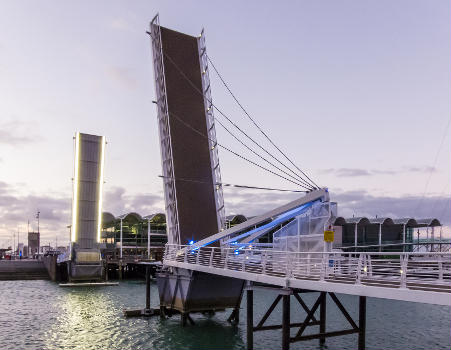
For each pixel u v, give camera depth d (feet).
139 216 291.38
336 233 253.44
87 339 95.04
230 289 106.52
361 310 75.56
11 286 206.39
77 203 217.36
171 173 123.03
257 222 99.45
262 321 78.33
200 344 89.25
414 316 122.62
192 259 108.58
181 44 128.77
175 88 126.11
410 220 257.55
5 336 98.94
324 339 89.40
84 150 216.13
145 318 115.03
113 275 247.70
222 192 128.26
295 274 70.85
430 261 53.21
